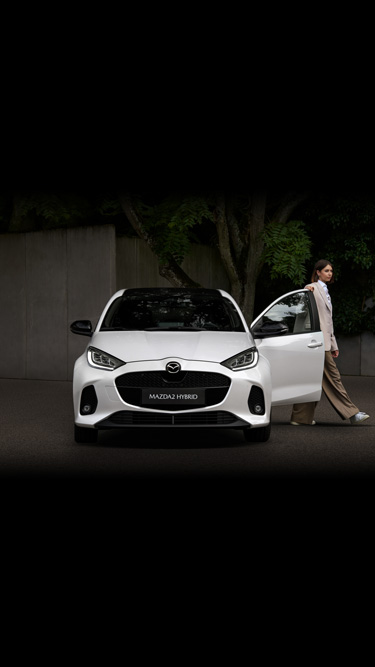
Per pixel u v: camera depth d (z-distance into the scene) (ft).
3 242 63.36
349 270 68.59
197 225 69.36
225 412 26.71
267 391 27.76
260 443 28.89
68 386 55.16
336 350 33.58
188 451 26.89
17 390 51.83
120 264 58.95
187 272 65.72
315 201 66.59
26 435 30.86
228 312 30.83
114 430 32.76
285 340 31.17
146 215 57.62
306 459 25.23
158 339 27.73
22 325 62.54
